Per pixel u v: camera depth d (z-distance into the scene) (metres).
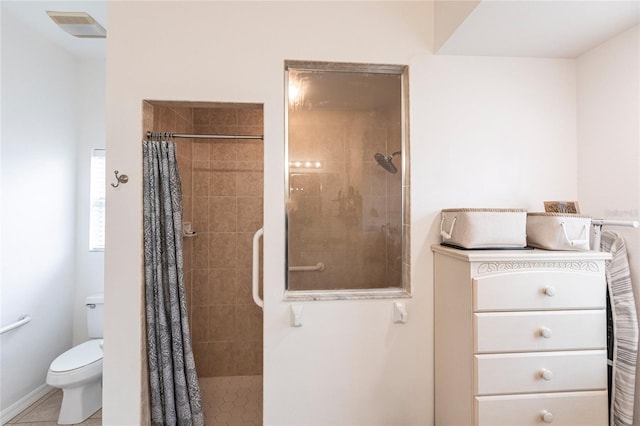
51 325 2.23
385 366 1.51
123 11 1.44
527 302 1.18
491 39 1.43
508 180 1.58
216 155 2.28
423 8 1.57
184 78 1.46
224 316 2.27
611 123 1.42
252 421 1.80
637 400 1.28
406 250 1.58
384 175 1.60
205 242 2.26
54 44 2.24
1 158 1.88
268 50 1.49
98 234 2.51
